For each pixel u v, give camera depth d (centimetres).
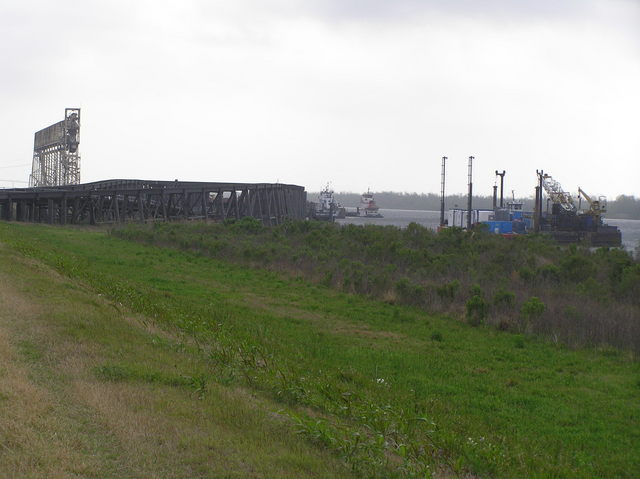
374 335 2156
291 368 1385
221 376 1141
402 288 2775
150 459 715
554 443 1278
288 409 1007
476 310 2436
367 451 839
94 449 720
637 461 1214
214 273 3300
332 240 4475
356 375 1564
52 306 1461
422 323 2398
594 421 1449
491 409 1491
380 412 1107
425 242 4528
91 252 3678
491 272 3334
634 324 2228
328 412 1087
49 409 809
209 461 732
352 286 3005
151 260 3566
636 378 1800
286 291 2912
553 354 2041
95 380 973
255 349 1437
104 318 1433
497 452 1058
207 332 1539
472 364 1880
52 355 1070
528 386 1705
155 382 1018
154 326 1527
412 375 1706
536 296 2698
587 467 1156
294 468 757
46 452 686
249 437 833
